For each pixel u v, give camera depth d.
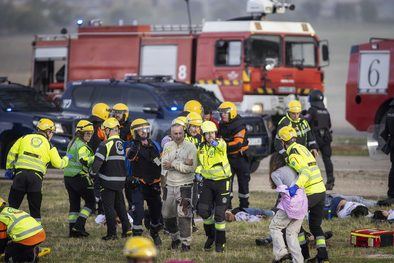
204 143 32.06
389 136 44.75
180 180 32.50
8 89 61.06
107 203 34.88
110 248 33.66
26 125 58.03
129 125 38.56
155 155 33.53
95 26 79.25
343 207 40.19
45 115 57.50
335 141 89.69
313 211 30.02
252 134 56.88
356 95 68.31
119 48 77.56
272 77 71.38
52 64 82.06
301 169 29.09
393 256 31.77
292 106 39.19
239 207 40.91
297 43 72.69
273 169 29.61
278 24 72.44
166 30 75.69
